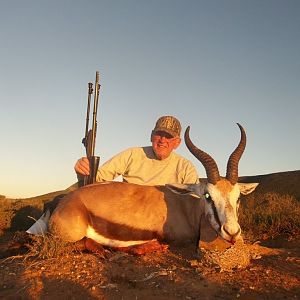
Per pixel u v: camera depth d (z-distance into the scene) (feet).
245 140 4.86
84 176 6.34
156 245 5.06
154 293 3.66
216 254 4.35
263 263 4.57
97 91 6.95
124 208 5.21
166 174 6.73
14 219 10.42
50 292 3.75
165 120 6.58
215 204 4.58
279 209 8.32
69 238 5.08
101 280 3.98
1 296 3.73
